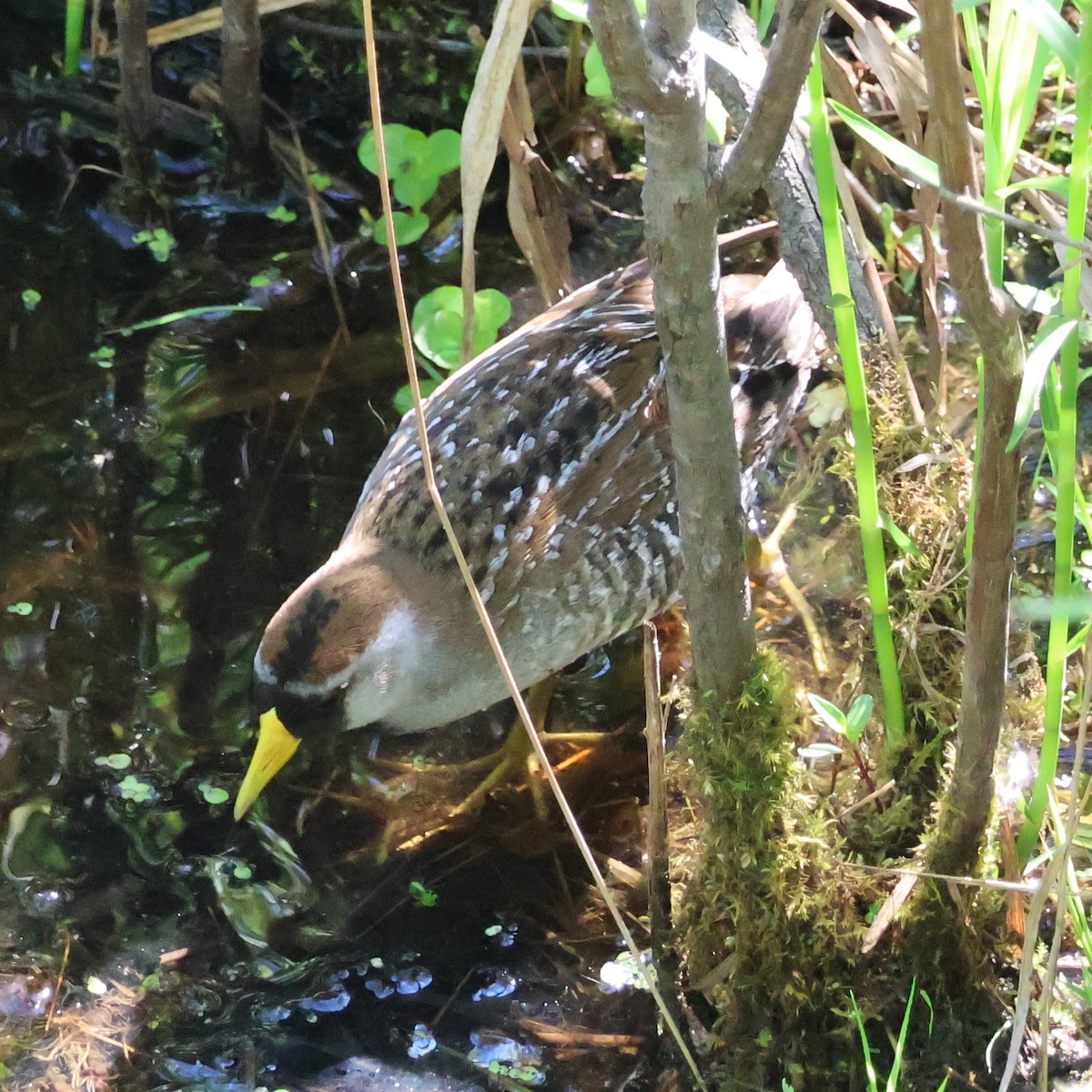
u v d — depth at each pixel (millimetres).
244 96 4109
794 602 3439
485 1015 2736
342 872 3000
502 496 3131
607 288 3510
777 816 2459
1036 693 2705
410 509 3146
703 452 2029
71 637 3297
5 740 3111
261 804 3107
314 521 3547
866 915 2598
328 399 3787
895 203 4156
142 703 3213
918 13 1716
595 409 3229
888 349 2855
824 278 3125
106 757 3117
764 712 2396
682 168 1690
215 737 3182
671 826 3049
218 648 3314
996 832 2525
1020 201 3953
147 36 4090
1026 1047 2555
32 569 3404
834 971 2564
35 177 4223
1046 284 3924
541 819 3127
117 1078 2572
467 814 3139
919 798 2615
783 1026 2588
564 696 3447
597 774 3227
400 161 3918
